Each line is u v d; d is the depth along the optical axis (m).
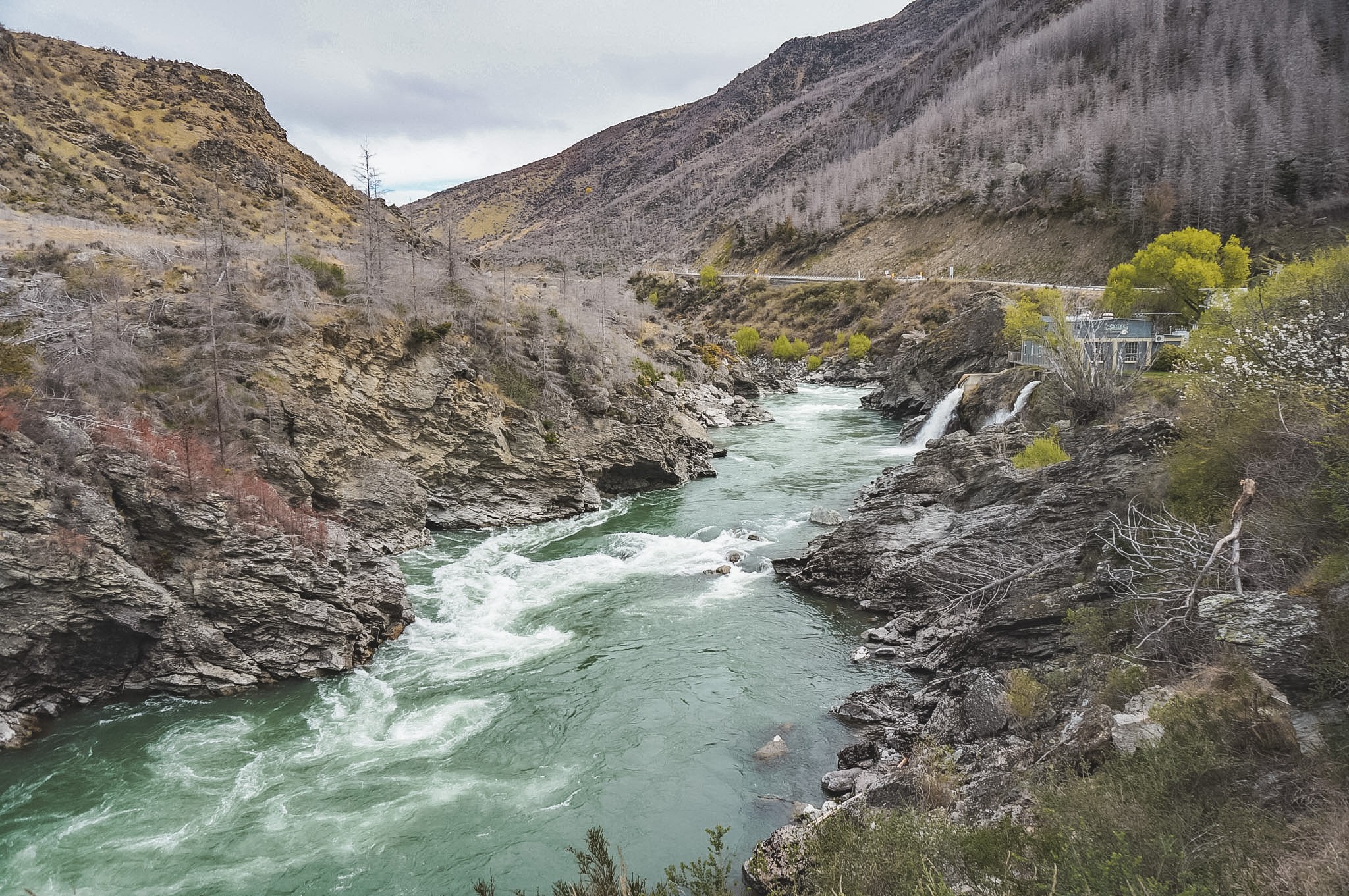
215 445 30.81
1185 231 54.34
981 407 55.28
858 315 131.38
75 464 23.86
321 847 16.77
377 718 22.12
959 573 27.52
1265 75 154.25
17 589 21.12
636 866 15.97
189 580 24.25
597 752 20.48
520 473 43.81
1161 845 9.66
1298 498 16.61
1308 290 22.02
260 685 23.83
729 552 36.34
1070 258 118.00
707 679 24.44
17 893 15.31
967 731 18.58
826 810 16.95
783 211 198.62
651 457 50.25
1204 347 23.64
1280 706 12.34
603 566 35.22
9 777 19.09
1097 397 36.53
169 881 15.73
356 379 38.78
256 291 38.47
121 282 36.53
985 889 10.65
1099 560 22.38
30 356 28.86
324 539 27.84
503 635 27.84
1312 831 9.88
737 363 101.31
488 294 51.75
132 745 20.58
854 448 62.88
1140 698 14.43
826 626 28.33
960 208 148.88
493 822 17.61
